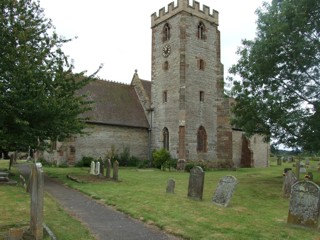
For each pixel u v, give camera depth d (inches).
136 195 518.3
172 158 1225.4
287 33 641.0
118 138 1266.0
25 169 962.7
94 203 468.1
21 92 609.6
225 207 443.2
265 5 857.5
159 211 400.5
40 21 736.3
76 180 707.4
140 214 386.9
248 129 730.2
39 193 271.9
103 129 1227.9
